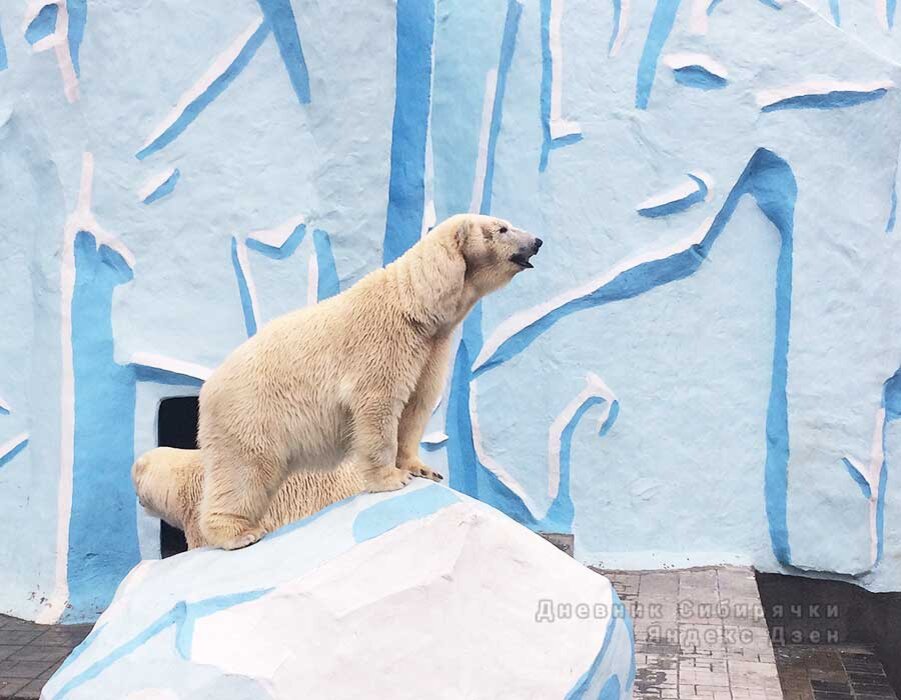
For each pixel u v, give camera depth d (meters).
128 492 6.28
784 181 6.58
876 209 6.54
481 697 3.13
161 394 6.40
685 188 6.63
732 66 6.57
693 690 4.83
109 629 3.53
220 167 6.41
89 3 6.26
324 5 6.29
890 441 6.64
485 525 3.49
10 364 6.36
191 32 6.34
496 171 6.86
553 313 6.78
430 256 3.50
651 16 6.64
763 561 6.75
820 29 6.51
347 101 6.38
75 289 6.27
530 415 6.85
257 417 3.54
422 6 6.50
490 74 6.75
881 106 6.47
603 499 6.80
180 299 6.42
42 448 6.25
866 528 6.59
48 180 6.32
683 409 6.74
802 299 6.57
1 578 6.29
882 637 6.78
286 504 4.33
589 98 6.71
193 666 3.12
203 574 3.54
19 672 5.28
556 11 6.71
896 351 6.58
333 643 3.12
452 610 3.24
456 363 6.88
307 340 3.55
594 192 6.72
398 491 3.55
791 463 6.62
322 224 6.49
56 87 6.28
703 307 6.70
